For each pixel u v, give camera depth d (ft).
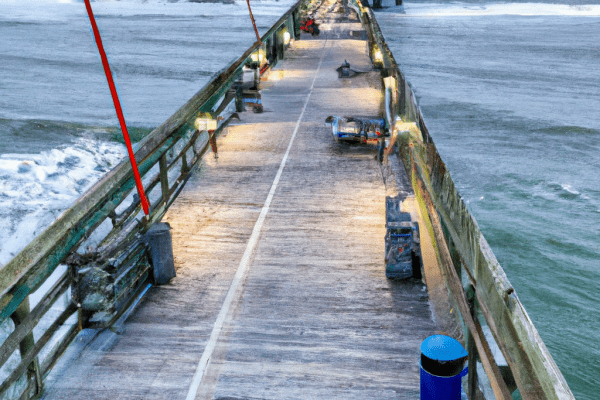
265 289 21.31
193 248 24.76
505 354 11.02
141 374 16.44
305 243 25.25
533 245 53.47
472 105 105.29
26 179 50.52
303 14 148.97
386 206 23.27
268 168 35.63
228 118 47.03
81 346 17.72
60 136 65.57
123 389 15.79
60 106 79.92
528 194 65.57
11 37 159.63
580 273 48.26
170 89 92.12
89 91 90.84
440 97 110.93
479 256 13.47
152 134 25.81
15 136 64.34
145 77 102.27
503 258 51.24
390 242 21.53
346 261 23.47
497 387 11.20
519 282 47.16
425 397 12.85
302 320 19.17
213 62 119.14
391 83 38.78
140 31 174.91
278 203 29.96
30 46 142.31
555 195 65.10
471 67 141.79
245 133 43.80
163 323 19.07
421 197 23.08
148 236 20.97
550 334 39.22
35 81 99.30
